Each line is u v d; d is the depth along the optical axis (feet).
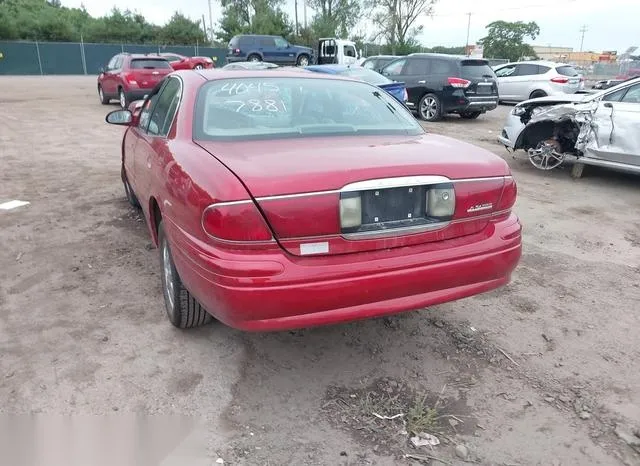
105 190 22.63
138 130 15.11
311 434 8.53
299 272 8.10
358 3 190.60
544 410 9.25
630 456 8.24
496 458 8.15
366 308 8.64
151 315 12.07
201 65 92.12
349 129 11.03
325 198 8.14
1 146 32.86
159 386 9.57
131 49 152.05
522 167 30.35
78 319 11.83
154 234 12.62
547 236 18.40
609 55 229.66
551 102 28.14
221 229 7.95
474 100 47.78
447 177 9.04
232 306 8.05
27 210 19.70
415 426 8.71
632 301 13.47
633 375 10.32
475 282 9.55
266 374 10.05
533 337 11.62
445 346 11.18
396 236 8.75
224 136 10.18
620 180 27.40
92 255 15.43
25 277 13.94
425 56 49.52
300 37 175.32
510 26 228.43
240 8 210.79
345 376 10.07
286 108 11.29
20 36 155.22
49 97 67.00
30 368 9.97
